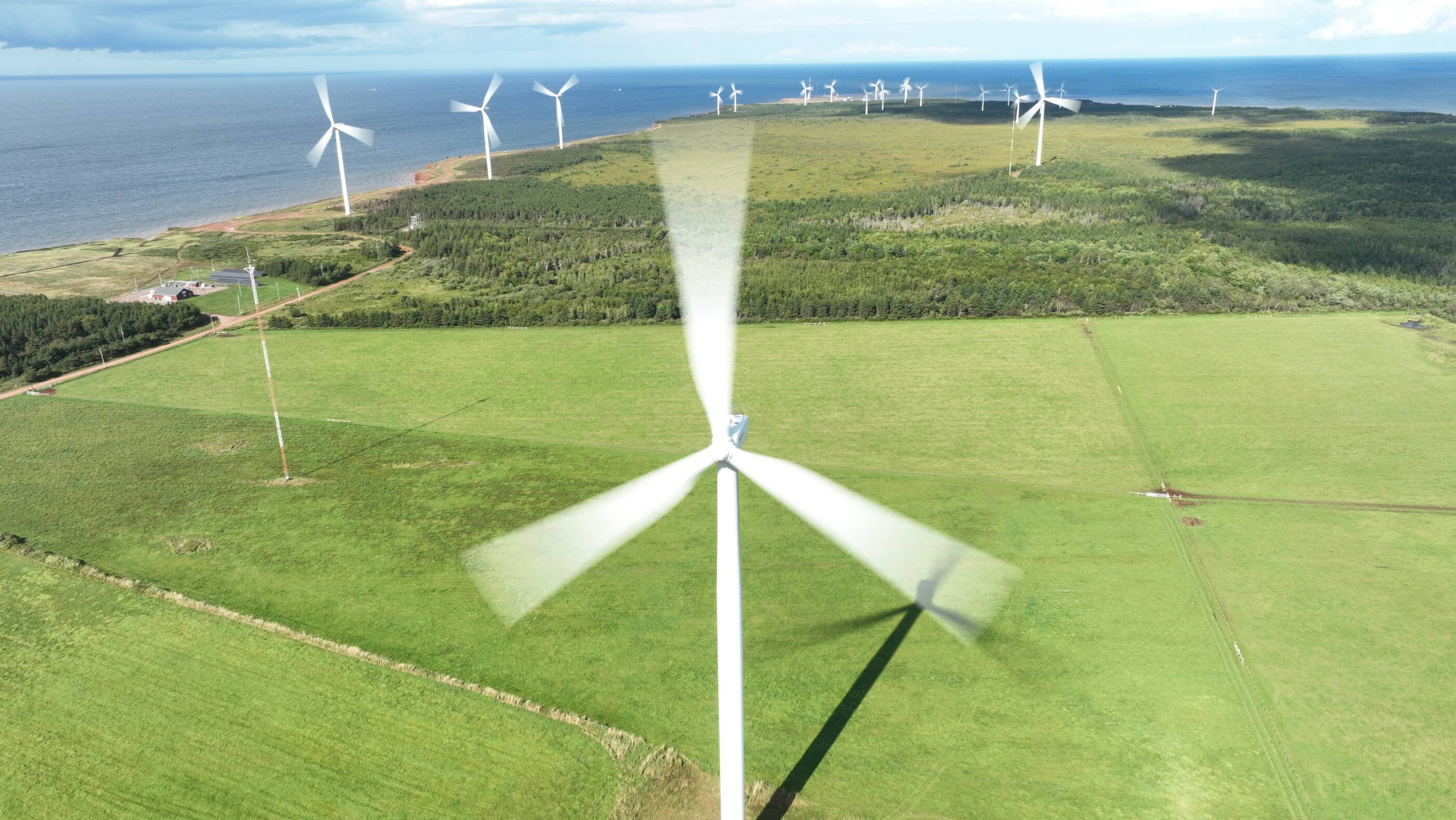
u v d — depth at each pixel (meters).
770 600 45.09
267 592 46.19
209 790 33.41
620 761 34.59
